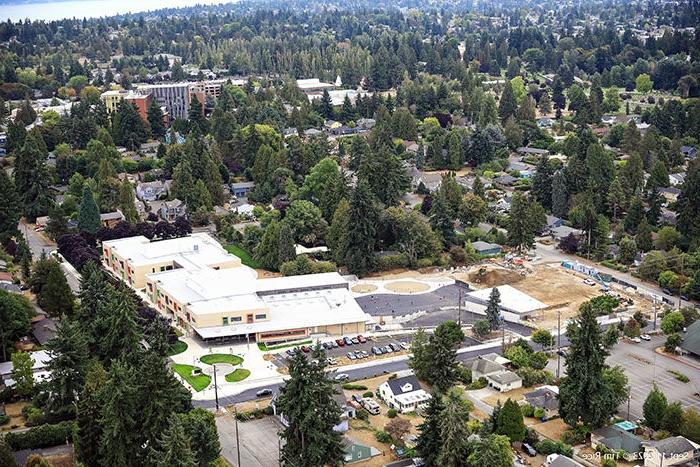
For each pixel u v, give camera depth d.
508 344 187.50
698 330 184.12
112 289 178.50
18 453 137.00
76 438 131.12
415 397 158.38
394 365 179.62
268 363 181.12
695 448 137.62
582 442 145.25
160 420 126.50
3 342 170.25
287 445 132.25
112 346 161.62
